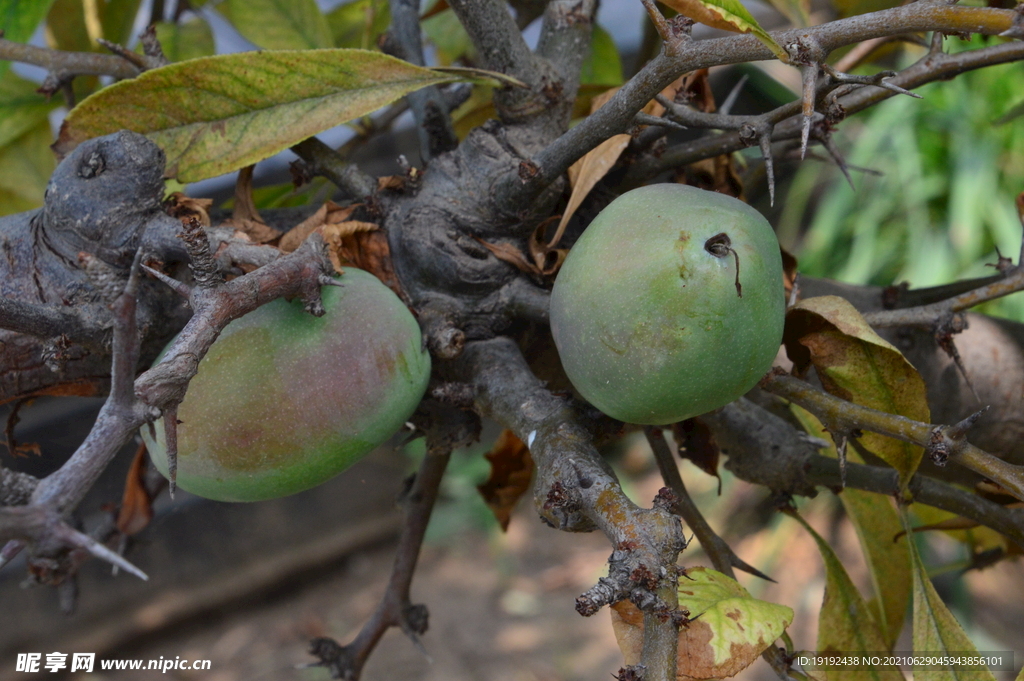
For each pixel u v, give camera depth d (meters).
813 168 1.81
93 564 1.57
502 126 0.49
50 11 0.61
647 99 0.42
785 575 1.71
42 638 1.53
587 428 0.45
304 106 0.48
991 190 1.67
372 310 0.45
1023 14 0.39
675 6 0.41
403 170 0.49
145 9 0.83
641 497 1.90
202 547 1.67
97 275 0.41
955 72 0.49
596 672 1.55
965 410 0.55
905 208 1.78
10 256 0.46
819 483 0.52
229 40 0.82
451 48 0.64
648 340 0.42
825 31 0.40
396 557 0.57
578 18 0.50
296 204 0.59
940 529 0.53
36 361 0.47
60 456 0.68
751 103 1.51
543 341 0.50
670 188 0.44
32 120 0.59
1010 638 1.50
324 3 1.01
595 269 0.43
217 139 0.48
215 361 0.45
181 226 0.45
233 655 1.60
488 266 0.48
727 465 0.53
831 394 0.46
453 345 0.47
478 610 1.73
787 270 0.49
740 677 1.40
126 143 0.45
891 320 0.48
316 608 1.71
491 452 0.57
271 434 0.44
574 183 0.48
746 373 0.43
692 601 0.44
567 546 1.90
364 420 0.45
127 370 0.36
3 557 0.36
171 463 0.38
